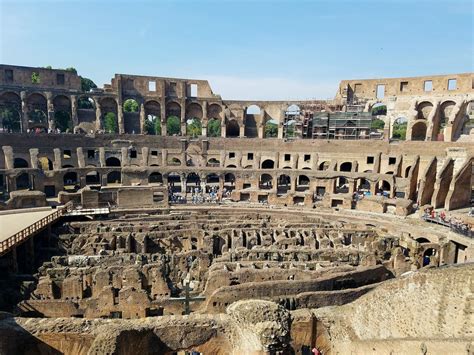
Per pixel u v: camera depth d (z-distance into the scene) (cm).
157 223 4394
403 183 5778
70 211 4800
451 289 1666
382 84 7969
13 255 3400
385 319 1888
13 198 4859
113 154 6819
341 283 2952
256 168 6738
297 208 5609
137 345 1762
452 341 1448
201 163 7300
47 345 1809
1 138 6044
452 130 6688
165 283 3030
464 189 5381
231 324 1855
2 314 1914
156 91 7944
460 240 4019
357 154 6831
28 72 7006
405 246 4159
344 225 4491
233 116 8281
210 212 5256
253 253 3453
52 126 6975
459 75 7006
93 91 7550
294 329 2003
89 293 3041
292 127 8956
